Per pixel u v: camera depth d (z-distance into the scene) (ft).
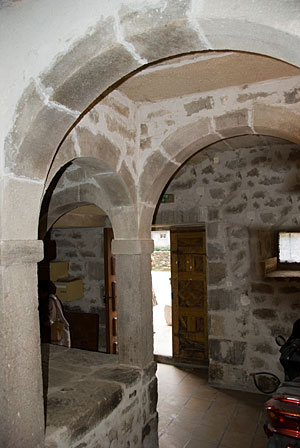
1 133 3.83
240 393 11.29
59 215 8.81
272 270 11.89
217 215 11.99
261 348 11.25
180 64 5.63
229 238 11.79
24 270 4.11
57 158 5.16
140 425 7.07
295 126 6.04
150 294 7.70
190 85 6.44
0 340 3.82
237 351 11.58
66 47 3.71
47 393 6.14
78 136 5.59
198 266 13.76
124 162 6.82
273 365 11.07
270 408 5.77
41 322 11.84
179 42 3.64
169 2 3.28
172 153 7.10
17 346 3.97
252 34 3.29
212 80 6.22
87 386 6.44
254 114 6.32
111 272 14.74
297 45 3.05
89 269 15.49
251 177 11.53
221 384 11.80
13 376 3.90
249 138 10.41
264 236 11.43
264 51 3.53
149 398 7.44
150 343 7.65
